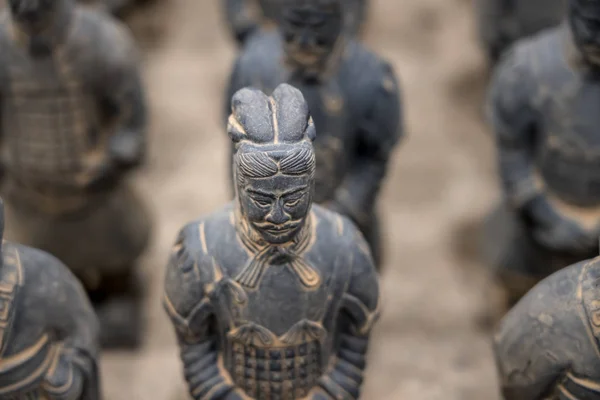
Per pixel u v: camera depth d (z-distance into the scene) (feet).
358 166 21.80
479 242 27.76
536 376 16.15
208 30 38.45
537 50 21.40
